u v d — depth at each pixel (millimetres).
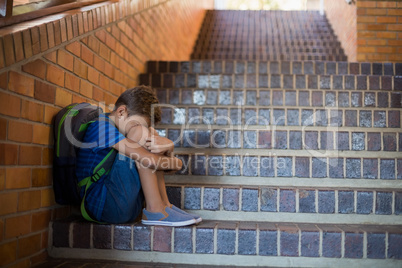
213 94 3172
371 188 2287
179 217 1859
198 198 2152
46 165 1836
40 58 1742
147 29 3602
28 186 1677
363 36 4496
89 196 1814
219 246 1837
